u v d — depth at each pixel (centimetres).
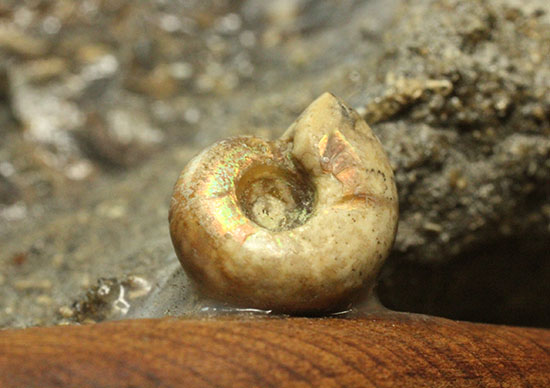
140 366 7
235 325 7
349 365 7
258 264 8
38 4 20
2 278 12
